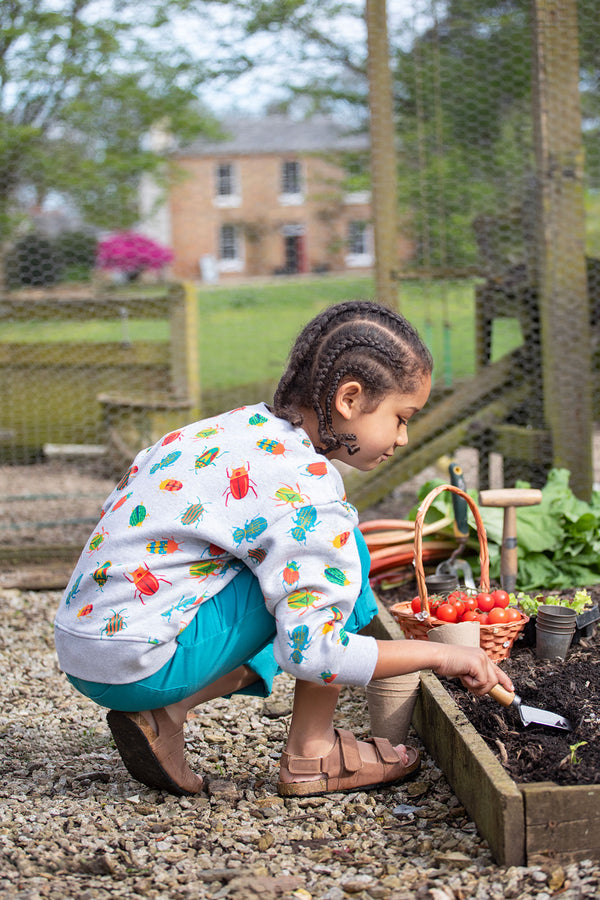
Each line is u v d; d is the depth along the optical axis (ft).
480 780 5.62
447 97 20.94
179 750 6.27
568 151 12.45
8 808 6.26
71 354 18.10
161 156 24.58
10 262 23.65
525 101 21.03
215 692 6.39
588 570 10.03
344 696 8.33
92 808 6.25
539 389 13.24
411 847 5.63
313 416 6.01
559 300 12.60
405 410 5.92
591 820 5.24
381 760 6.39
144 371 17.78
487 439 13.64
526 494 8.76
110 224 25.49
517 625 7.29
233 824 5.98
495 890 5.03
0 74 18.16
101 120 22.25
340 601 5.55
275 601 5.54
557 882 5.04
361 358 5.71
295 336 6.84
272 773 6.75
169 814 6.14
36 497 13.99
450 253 21.79
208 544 5.77
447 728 6.35
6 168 22.54
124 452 17.56
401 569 10.07
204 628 5.81
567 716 6.55
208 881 5.31
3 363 18.52
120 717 6.01
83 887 5.27
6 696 8.54
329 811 6.14
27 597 11.74
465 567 9.04
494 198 21.53
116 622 5.69
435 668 5.83
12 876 5.38
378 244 13.29
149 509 5.84
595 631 8.24
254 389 19.88
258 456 5.76
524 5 20.12
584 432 12.80
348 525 5.69
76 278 28.30
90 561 5.94
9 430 18.79
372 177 13.17
